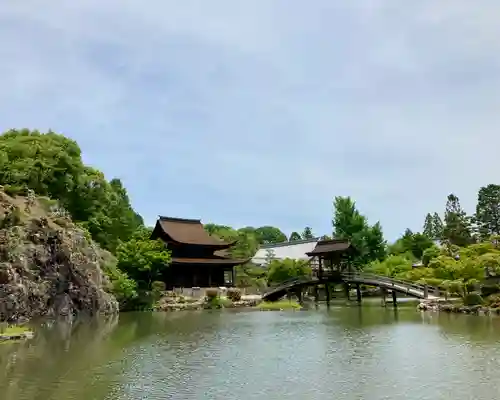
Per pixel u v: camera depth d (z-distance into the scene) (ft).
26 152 227.40
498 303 158.71
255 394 63.05
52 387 67.21
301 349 99.40
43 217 165.37
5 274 129.29
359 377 71.97
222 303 233.96
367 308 215.72
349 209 389.39
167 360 87.61
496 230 403.54
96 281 181.37
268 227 620.08
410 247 410.11
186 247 273.33
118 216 272.10
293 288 252.62
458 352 90.38
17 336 111.96
